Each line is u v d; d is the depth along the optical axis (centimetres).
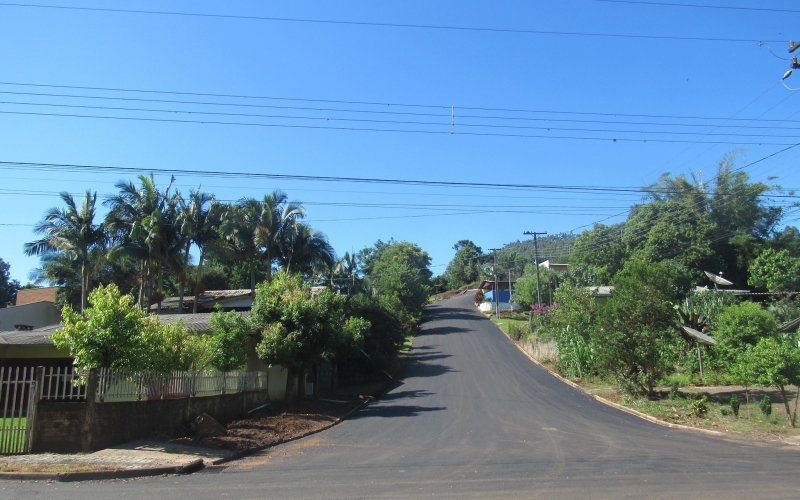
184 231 3562
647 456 1226
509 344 4500
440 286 11819
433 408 2183
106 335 1207
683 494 855
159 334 1452
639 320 2241
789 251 5034
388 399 2548
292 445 1424
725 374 2512
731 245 5375
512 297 7131
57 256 4119
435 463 1145
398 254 9194
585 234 6531
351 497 841
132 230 3434
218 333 1839
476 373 3316
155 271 3797
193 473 1048
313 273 4638
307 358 2102
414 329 5484
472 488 901
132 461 1082
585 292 3309
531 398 2436
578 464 1127
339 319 2527
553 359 3488
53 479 968
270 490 892
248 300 4194
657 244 5319
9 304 5403
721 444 1402
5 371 1997
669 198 5594
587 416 1944
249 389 1975
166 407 1416
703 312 3105
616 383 2353
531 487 906
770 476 1002
